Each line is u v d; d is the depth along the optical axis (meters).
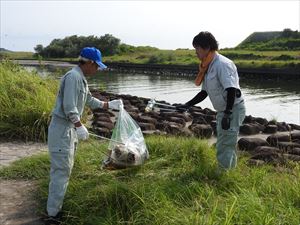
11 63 11.05
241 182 4.73
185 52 62.44
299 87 25.75
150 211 3.93
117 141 5.03
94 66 4.22
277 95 21.52
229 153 4.99
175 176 5.00
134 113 10.31
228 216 3.58
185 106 5.56
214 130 8.55
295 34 59.69
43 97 8.43
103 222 3.97
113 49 65.25
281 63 34.16
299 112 15.99
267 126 8.92
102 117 9.09
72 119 4.00
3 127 7.59
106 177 4.94
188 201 4.23
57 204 4.20
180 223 3.68
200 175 4.92
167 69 40.78
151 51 68.31
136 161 5.01
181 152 5.79
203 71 4.86
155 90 24.77
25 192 5.01
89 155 5.80
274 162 5.85
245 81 30.34
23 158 6.14
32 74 10.57
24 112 7.85
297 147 7.09
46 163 5.78
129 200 4.22
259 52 49.31
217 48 4.79
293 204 4.12
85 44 65.00
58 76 11.95
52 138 4.13
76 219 4.15
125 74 39.62
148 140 6.32
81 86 4.11
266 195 4.32
